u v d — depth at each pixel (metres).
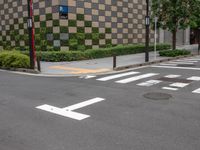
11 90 11.11
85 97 9.70
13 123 6.99
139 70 16.25
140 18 30.86
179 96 9.63
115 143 5.65
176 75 14.05
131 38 29.88
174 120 7.05
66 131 6.38
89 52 22.62
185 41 37.53
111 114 7.64
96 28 25.84
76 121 7.09
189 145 5.51
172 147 5.42
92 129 6.49
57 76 14.80
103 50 23.84
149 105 8.51
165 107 8.26
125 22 28.95
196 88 10.88
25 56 17.69
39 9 24.58
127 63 18.75
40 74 15.65
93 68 17.16
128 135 6.07
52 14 23.47
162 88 11.01
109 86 11.62
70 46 23.84
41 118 7.38
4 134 6.25
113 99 9.35
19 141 5.84
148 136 6.00
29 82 12.96
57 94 10.24
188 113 7.64
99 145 5.57
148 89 10.88
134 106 8.42
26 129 6.55
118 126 6.66
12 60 17.94
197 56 24.11
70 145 5.59
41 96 9.96
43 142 5.77
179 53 22.75
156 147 5.43
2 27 29.19
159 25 23.27
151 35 33.09
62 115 7.63
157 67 17.44
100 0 26.06
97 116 7.48
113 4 27.44
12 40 28.11
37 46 25.00
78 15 24.23
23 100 9.39
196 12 22.33
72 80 13.32
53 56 21.39
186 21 22.55
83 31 24.73
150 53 26.66
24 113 7.86
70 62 20.72
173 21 22.62
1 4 29.02
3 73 16.52
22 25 26.77
